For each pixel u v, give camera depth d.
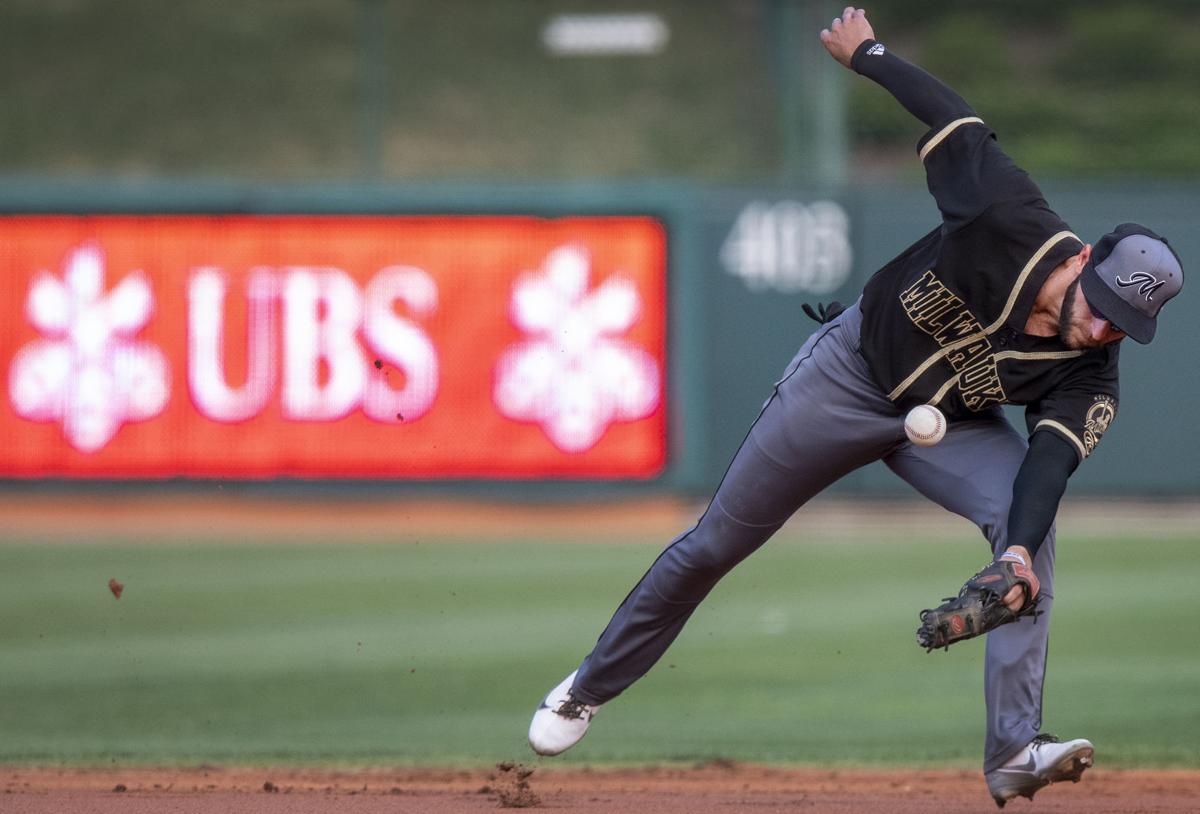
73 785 17.73
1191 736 21.42
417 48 87.38
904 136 80.25
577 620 32.78
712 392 52.22
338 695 25.12
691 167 78.69
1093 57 88.00
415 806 15.97
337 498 51.94
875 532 50.28
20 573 40.78
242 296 52.00
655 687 26.20
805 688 26.02
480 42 87.81
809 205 52.41
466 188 52.25
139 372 51.88
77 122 81.56
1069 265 12.70
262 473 51.81
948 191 13.16
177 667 27.69
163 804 16.16
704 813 15.52
